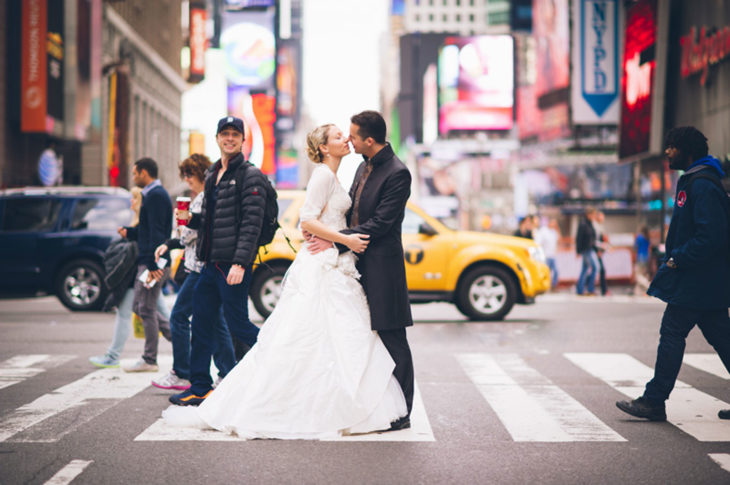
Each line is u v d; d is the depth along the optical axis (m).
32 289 14.12
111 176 40.50
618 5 24.33
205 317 5.96
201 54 70.19
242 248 5.72
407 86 113.00
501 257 12.18
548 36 75.38
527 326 11.66
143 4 64.12
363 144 5.29
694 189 5.37
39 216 14.27
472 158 85.31
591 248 19.00
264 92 89.25
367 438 5.05
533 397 6.44
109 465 4.43
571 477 4.24
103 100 42.16
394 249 5.27
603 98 24.28
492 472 4.32
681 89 19.72
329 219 5.24
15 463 4.47
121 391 6.60
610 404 6.16
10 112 30.31
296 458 4.57
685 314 5.47
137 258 7.67
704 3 18.50
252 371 5.16
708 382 7.09
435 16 143.00
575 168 59.00
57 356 8.59
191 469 4.36
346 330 5.09
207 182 5.98
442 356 8.66
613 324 11.93
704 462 4.53
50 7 31.19
